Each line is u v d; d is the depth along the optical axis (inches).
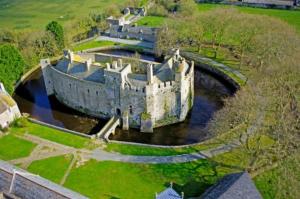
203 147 3809.1
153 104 4178.2
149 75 4126.5
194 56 5999.0
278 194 3048.7
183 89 4274.1
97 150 3838.6
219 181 3002.0
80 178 3440.0
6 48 5295.3
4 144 3991.1
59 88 4909.0
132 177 3430.1
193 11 7706.7
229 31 5846.5
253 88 3917.3
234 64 5659.5
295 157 3132.4
